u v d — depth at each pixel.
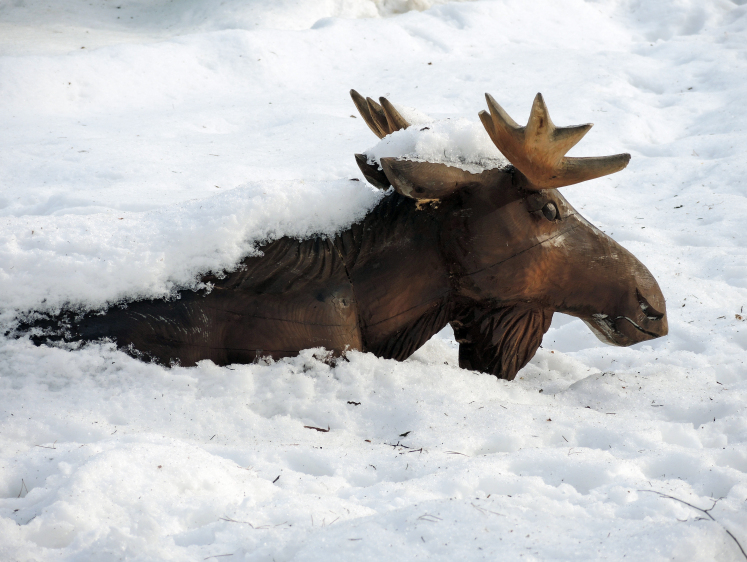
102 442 11.51
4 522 9.38
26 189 30.11
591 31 57.91
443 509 9.42
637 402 15.53
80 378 13.94
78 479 10.07
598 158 14.05
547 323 16.70
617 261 16.12
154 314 14.58
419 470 11.59
